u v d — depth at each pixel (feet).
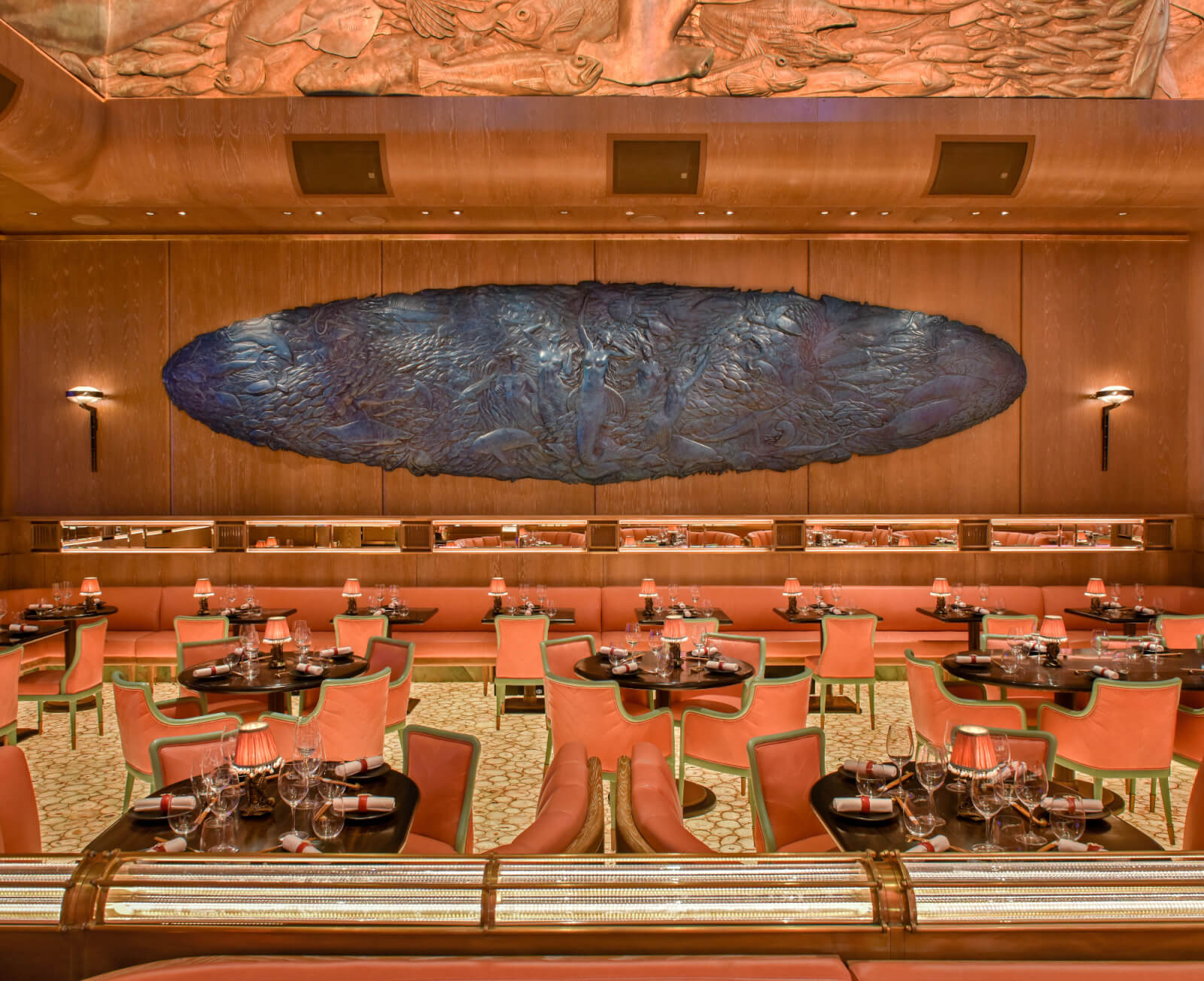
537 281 25.82
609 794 13.73
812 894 4.76
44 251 25.86
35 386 25.94
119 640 23.72
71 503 25.96
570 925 4.65
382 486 26.03
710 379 25.75
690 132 20.88
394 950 4.67
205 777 8.04
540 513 25.91
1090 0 20.53
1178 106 20.90
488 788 15.56
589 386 25.61
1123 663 15.65
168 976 4.39
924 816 7.72
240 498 26.00
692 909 4.71
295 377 25.64
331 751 13.85
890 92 20.92
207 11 20.58
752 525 25.59
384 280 25.85
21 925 4.69
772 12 20.68
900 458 26.02
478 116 20.81
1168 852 5.07
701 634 17.58
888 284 25.95
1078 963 4.57
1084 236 25.75
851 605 25.11
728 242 25.86
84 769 16.66
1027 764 10.00
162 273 25.82
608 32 20.72
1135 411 26.09
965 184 21.91
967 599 24.89
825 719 20.42
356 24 20.62
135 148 20.79
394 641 17.54
